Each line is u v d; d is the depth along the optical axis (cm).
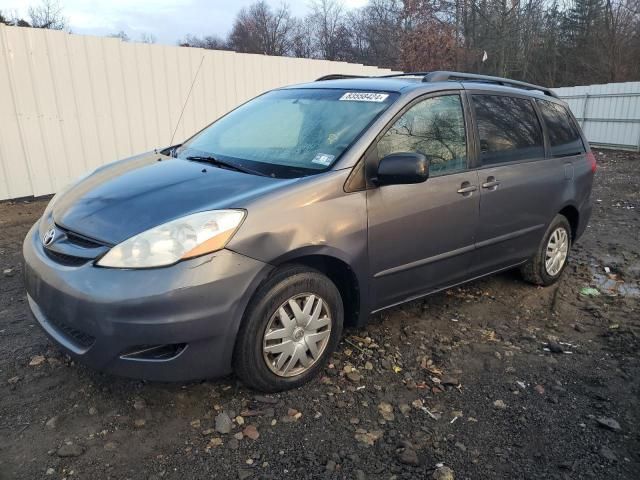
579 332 396
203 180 306
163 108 882
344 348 347
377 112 335
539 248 460
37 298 275
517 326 401
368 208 312
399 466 246
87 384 296
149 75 853
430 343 364
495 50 2883
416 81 379
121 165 369
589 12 3191
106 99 809
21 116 725
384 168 304
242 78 990
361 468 244
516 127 429
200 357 261
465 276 393
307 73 1120
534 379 326
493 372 332
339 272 318
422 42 2398
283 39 5284
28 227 634
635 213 830
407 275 345
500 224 404
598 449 263
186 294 248
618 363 348
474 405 296
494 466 249
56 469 235
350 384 309
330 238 294
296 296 289
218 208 267
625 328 401
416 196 337
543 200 443
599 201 928
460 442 265
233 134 384
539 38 3197
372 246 317
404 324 390
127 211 278
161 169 337
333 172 304
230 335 265
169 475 234
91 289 248
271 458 247
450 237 365
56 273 264
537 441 268
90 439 254
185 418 272
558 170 459
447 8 2881
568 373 334
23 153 737
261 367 281
